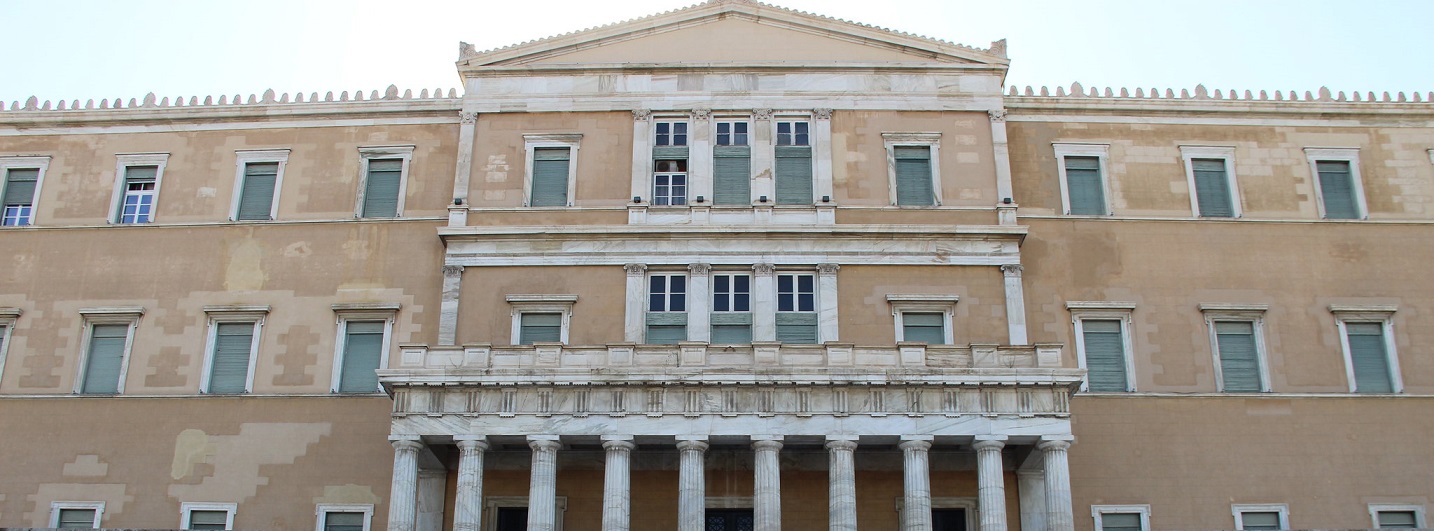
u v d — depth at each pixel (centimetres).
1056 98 4362
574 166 4238
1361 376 4069
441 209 4256
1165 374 4012
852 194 4181
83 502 3931
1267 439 3947
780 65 4331
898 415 3369
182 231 4291
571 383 3388
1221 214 4288
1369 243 4241
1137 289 4122
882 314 3969
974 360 3456
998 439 3338
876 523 3684
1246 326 4119
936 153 4238
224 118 4453
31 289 4234
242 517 3884
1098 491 3853
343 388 4034
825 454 3722
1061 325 4059
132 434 4003
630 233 4034
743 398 3388
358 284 4153
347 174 4347
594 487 3734
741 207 4122
